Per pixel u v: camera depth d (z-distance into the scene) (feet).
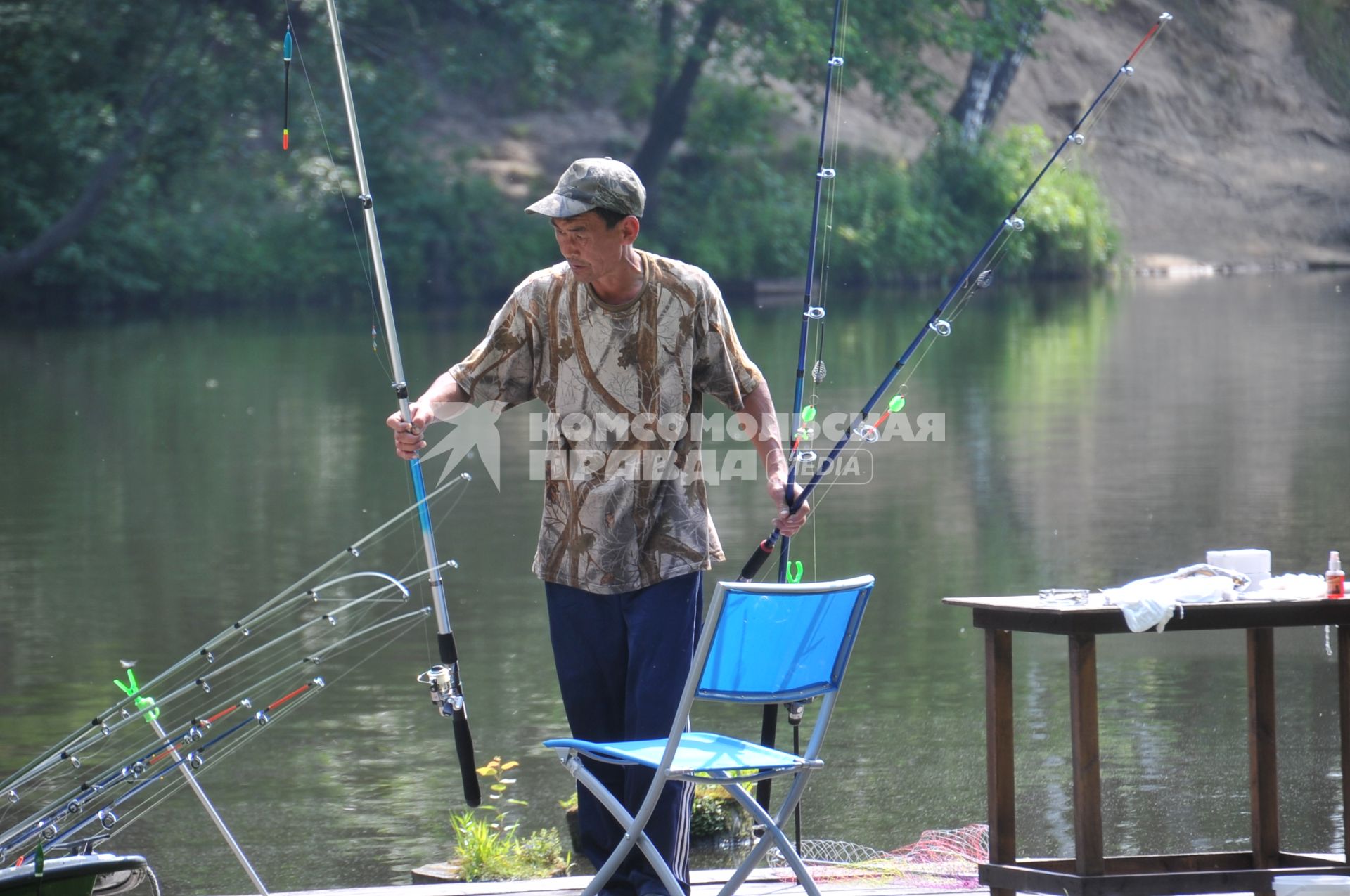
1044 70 321.73
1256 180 318.65
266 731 52.70
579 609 32.24
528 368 32.48
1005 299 241.14
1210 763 47.78
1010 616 31.32
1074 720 30.91
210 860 42.04
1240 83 330.95
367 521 86.89
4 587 72.49
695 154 274.77
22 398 138.92
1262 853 32.73
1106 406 126.21
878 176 276.41
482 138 266.98
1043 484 94.63
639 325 31.55
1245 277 279.90
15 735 51.96
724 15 262.88
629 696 31.83
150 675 58.90
